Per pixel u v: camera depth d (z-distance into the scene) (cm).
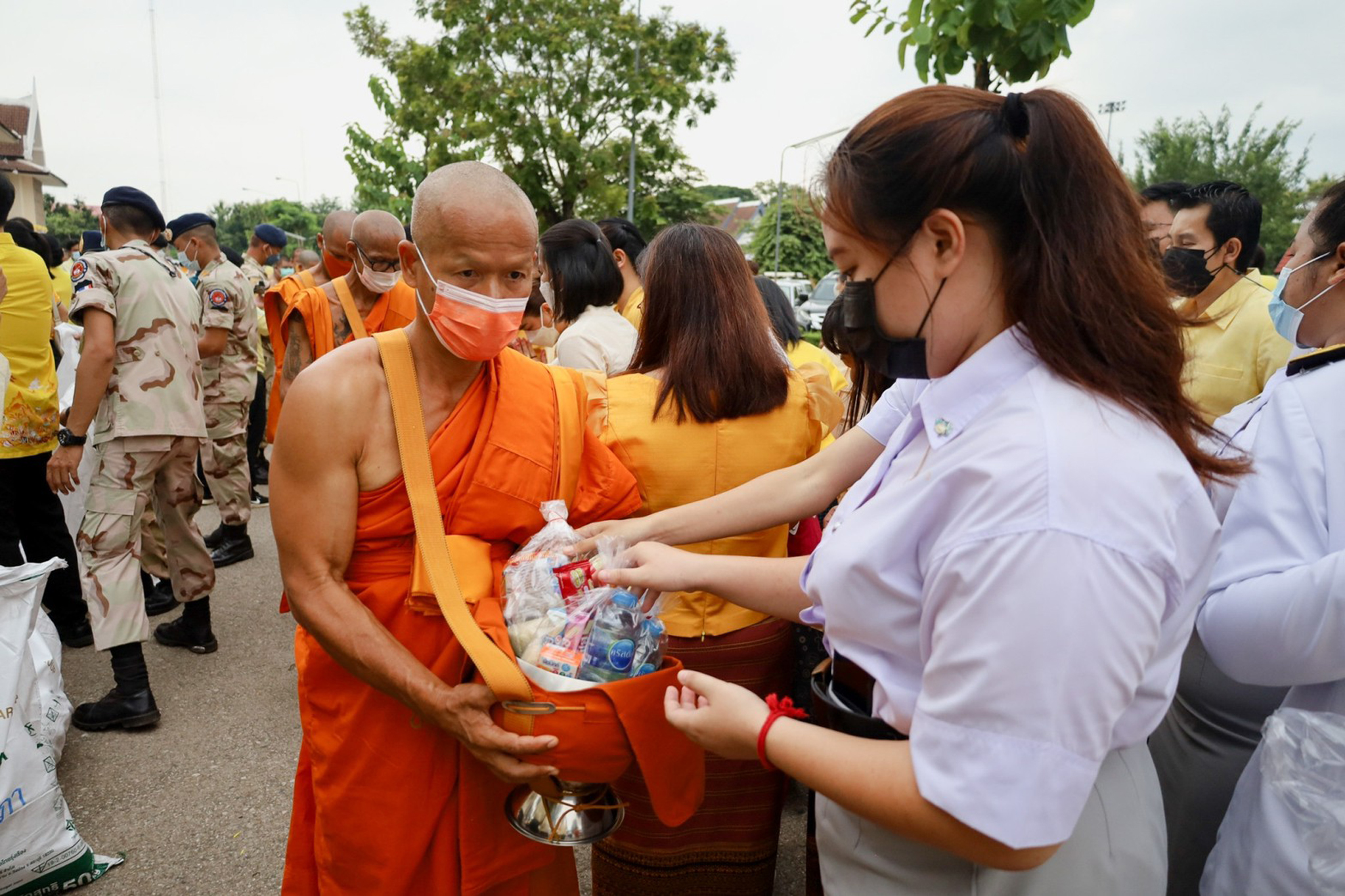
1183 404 102
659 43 1759
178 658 398
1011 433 95
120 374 340
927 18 259
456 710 141
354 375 152
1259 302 321
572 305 294
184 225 488
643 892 216
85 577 327
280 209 5909
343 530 153
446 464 157
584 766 140
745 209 4666
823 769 106
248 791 298
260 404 727
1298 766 127
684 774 151
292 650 410
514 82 1700
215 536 551
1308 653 126
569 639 144
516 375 167
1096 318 98
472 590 151
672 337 205
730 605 207
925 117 100
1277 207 2703
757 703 117
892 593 106
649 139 1811
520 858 169
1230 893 137
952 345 106
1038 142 98
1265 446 141
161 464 354
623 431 203
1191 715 178
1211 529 99
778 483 175
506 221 147
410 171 1725
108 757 315
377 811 161
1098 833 109
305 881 180
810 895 167
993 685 88
